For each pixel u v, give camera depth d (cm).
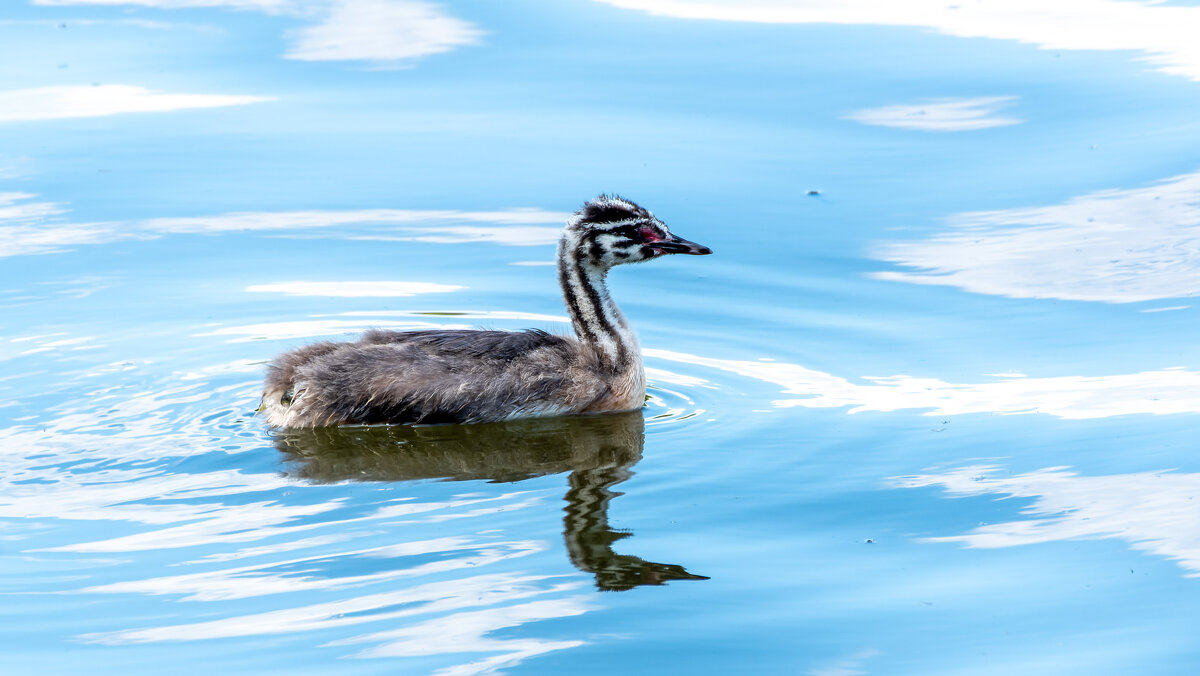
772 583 1172
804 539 1252
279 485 1380
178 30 2875
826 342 1777
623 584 1167
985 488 1348
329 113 2506
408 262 2016
